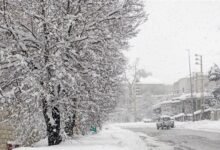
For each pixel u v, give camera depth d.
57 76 12.57
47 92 13.02
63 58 13.30
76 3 13.48
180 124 59.72
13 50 13.20
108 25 14.26
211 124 51.50
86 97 14.24
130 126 64.12
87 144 15.46
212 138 29.48
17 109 13.96
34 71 13.01
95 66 13.84
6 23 12.98
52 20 12.86
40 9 13.45
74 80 12.61
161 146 23.48
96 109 16.06
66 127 18.38
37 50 13.70
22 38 13.38
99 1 13.78
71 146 13.87
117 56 14.89
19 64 12.75
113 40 13.99
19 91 13.12
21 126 14.60
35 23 13.33
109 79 14.82
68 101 13.95
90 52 13.49
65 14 13.66
